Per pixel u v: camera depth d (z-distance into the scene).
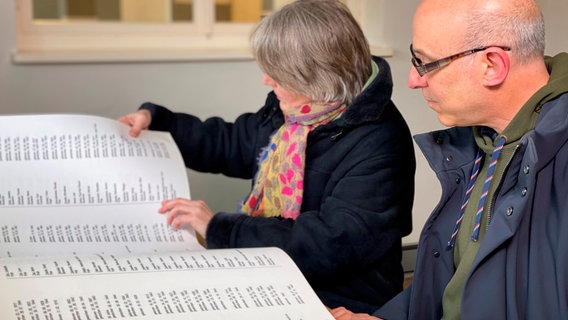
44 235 1.50
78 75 2.30
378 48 2.10
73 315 1.08
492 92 1.18
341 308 1.38
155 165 1.72
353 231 1.50
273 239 1.54
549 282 1.16
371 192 1.54
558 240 1.15
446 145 1.37
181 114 1.96
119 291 1.16
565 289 1.14
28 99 2.28
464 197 1.35
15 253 1.44
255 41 1.60
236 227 1.57
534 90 1.19
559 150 1.15
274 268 1.29
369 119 1.58
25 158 1.64
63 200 1.58
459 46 1.16
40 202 1.57
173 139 1.90
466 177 1.35
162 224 1.59
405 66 2.10
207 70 2.40
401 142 1.59
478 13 1.15
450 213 1.37
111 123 1.80
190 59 2.37
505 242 1.18
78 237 1.51
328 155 1.62
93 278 1.19
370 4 2.15
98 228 1.54
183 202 1.61
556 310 1.15
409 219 1.61
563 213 1.15
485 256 1.17
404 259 1.89
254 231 1.56
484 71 1.16
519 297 1.18
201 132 1.94
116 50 2.41
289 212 1.65
